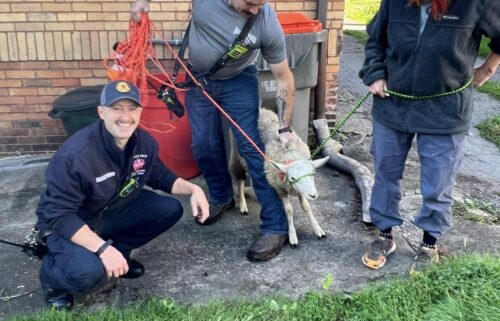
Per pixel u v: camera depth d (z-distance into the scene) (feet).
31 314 10.70
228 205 14.47
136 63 11.21
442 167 11.06
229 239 13.43
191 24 12.35
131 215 11.09
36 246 10.56
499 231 13.76
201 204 10.80
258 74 15.34
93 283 9.94
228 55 11.64
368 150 18.81
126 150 10.10
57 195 9.51
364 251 12.82
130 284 11.63
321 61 17.71
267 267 12.26
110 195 10.19
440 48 10.11
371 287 11.18
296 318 10.31
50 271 9.99
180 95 15.66
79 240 9.71
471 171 17.80
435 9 9.79
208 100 13.09
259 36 11.51
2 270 12.23
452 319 9.88
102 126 9.68
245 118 12.64
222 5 11.34
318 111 18.33
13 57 16.93
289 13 16.49
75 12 16.61
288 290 11.41
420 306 10.49
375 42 11.32
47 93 17.48
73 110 15.23
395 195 11.86
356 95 25.29
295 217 14.42
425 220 11.70
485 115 22.91
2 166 17.43
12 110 17.63
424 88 10.59
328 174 17.01
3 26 16.65
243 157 12.94
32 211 14.90
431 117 10.82
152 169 10.78
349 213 14.62
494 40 10.48
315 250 12.89
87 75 17.33
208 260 12.55
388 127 11.35
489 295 10.38
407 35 10.39
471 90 10.89
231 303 10.82
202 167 13.93
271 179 12.49
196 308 10.64
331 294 11.12
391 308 10.39
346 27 42.65
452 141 10.96
